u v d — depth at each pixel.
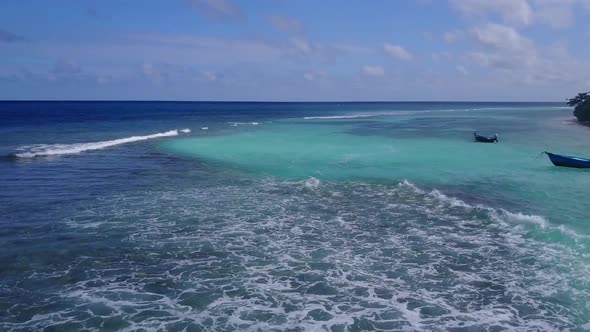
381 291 11.75
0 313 10.46
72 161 30.80
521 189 23.11
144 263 13.35
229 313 10.58
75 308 10.72
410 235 15.93
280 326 10.03
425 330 9.94
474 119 92.88
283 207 19.44
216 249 14.49
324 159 32.91
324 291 11.73
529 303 11.13
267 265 13.30
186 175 26.38
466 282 12.27
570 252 14.23
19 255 13.75
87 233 15.80
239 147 39.91
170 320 10.24
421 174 27.11
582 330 9.95
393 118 97.69
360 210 19.05
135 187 22.95
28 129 55.22
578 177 26.30
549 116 106.19
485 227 16.75
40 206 19.11
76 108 144.50
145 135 49.84
